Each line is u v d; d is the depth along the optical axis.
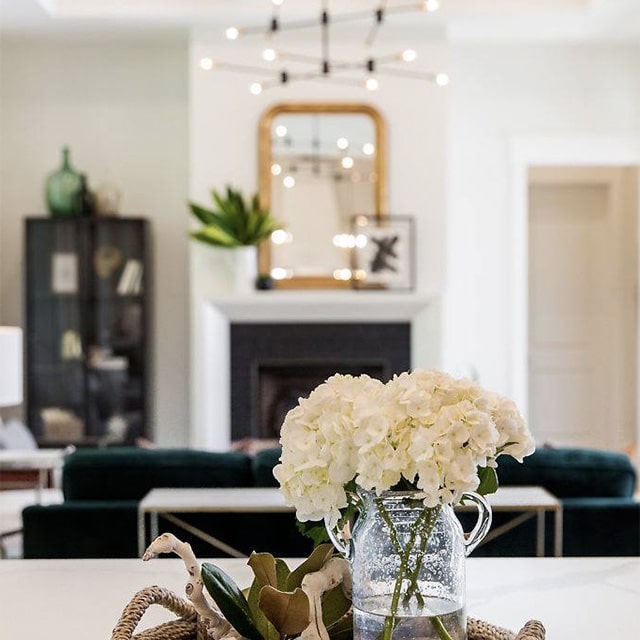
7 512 5.29
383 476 1.08
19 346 3.42
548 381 8.02
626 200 7.86
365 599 1.15
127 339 6.41
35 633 1.41
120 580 1.69
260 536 3.39
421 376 1.14
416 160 6.18
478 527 1.22
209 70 6.16
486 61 6.56
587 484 3.46
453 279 6.57
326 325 6.24
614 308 7.91
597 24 6.11
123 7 5.98
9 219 6.68
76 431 6.39
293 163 6.21
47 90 6.66
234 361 6.26
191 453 3.50
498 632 1.26
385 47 6.14
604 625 1.44
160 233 6.70
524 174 6.58
